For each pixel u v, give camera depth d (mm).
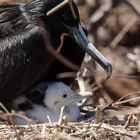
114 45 21344
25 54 14727
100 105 15086
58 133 13227
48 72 15266
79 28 15172
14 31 15016
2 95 14781
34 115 14500
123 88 19812
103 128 13602
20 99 14688
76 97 14508
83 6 21750
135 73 20453
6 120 14289
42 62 14781
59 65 15203
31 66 14727
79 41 15055
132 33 22078
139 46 21938
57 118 14453
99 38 21531
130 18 21906
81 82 16641
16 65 14734
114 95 19688
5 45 14859
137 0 20906
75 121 14438
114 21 21875
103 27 21750
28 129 13562
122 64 20719
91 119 14250
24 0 18000
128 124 13891
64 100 14484
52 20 15047
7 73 14758
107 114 14484
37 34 14812
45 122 14078
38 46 14734
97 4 21781
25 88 14750
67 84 15477
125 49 21594
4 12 15242
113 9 22000
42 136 13281
